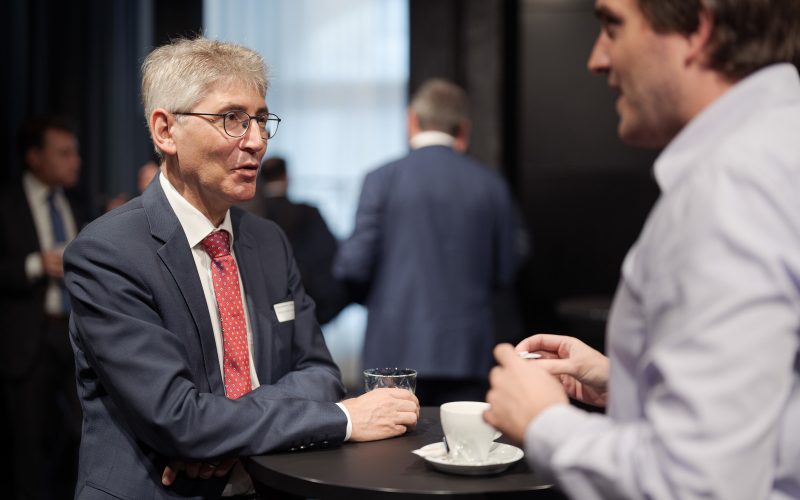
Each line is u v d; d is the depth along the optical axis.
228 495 1.68
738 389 0.81
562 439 0.95
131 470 1.60
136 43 5.68
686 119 0.99
